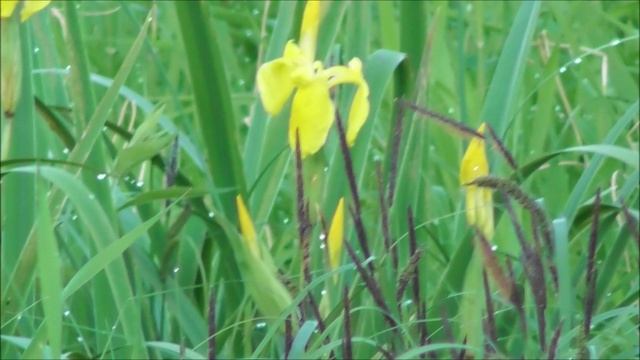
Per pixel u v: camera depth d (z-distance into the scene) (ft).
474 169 5.54
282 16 6.52
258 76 5.43
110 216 5.93
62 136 6.19
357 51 6.58
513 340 5.96
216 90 6.23
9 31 5.19
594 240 5.44
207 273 6.40
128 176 6.86
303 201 5.45
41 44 6.54
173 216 6.52
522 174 6.24
